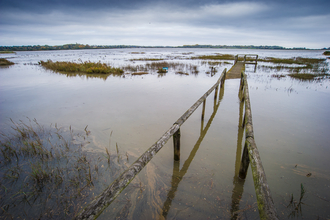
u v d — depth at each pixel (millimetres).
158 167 3398
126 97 8117
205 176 3139
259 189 1717
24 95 8344
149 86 10422
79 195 2670
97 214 1385
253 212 2379
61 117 5789
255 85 10555
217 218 2322
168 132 2801
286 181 2971
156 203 2588
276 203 2535
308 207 2451
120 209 2480
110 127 5094
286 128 4961
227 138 4551
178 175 3178
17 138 4328
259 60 28047
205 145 4211
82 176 3084
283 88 9680
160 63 22844
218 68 19375
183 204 2564
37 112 6211
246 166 2859
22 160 3482
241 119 5738
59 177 2988
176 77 13641
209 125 5316
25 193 2684
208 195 2713
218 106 7016
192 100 7715
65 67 17172
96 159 3607
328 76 12891
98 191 2760
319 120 5469
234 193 2738
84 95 8438
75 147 4031
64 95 8414
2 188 2775
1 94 8484
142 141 4352
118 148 4035
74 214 2348
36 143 4035
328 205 2479
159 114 6086
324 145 4078
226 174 3178
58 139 4363
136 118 5734
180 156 3764
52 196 2643
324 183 2898
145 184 2961
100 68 15992
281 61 25469
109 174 3164
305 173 3162
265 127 5035
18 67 19344
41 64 21734
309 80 11695
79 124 5277
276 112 6172
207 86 10508
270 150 3908
